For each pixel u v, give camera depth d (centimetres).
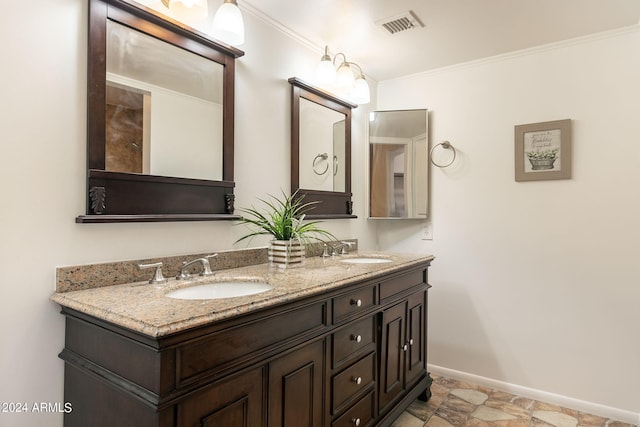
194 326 93
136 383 95
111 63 133
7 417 113
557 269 228
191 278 146
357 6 187
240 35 160
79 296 117
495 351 248
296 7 188
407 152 274
